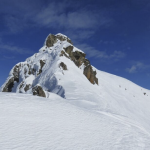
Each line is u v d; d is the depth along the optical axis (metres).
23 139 9.27
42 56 72.31
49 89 49.47
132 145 11.48
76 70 60.31
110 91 65.19
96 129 13.30
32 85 62.03
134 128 17.31
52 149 8.73
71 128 12.23
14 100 16.38
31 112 13.78
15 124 11.02
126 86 84.38
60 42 78.75
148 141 13.33
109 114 21.92
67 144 9.62
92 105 32.62
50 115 13.97
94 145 10.22
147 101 72.94
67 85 45.69
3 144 8.41
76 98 37.84
